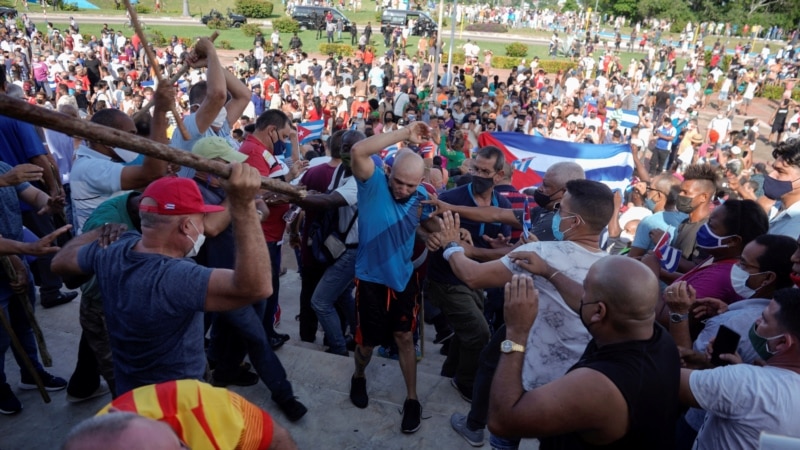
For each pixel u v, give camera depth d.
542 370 2.85
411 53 36.44
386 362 4.63
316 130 13.95
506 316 2.30
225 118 4.43
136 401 1.81
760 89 30.88
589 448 2.08
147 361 2.53
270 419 1.96
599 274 2.13
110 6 48.62
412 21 41.00
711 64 34.59
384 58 30.81
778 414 2.21
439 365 5.49
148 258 2.46
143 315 2.41
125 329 2.49
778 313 2.37
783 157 4.66
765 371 2.29
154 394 1.83
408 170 3.50
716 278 3.50
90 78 22.70
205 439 1.80
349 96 20.67
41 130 6.28
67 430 3.71
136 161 3.73
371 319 3.79
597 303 2.12
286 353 4.67
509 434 2.10
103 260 2.53
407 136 3.67
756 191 10.48
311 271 5.30
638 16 58.97
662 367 2.06
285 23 41.44
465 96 20.25
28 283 3.95
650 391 2.01
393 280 3.67
